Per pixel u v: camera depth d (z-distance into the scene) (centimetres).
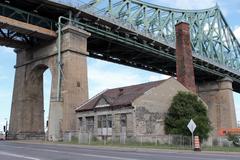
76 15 5153
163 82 4409
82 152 2325
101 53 6731
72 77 4834
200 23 8175
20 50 5869
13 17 4981
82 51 5059
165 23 6988
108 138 4109
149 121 4069
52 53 5162
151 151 2731
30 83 5619
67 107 4684
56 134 4619
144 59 7350
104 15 5528
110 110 4181
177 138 3853
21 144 3662
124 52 6738
